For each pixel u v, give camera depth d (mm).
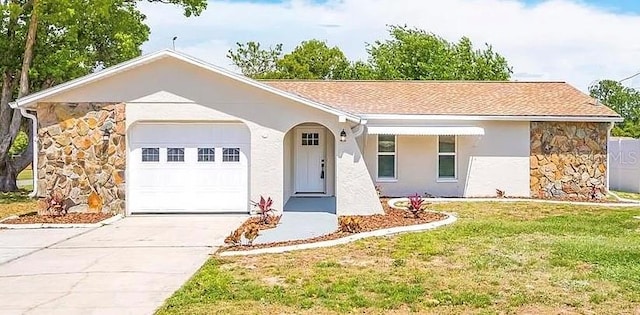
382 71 59156
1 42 28672
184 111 20031
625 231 16531
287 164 24953
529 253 13117
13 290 10219
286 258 12836
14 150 43906
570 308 8977
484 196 26750
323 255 13125
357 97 28609
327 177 27297
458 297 9492
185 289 10094
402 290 9945
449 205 23469
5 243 15000
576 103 27969
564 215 20438
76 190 20016
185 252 13672
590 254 12867
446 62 57656
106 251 13859
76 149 20000
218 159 20484
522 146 26750
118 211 19953
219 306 9078
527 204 23797
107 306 9133
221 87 20062
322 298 9555
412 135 26297
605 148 26844
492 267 11758
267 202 18984
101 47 33094
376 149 26781
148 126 20391
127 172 20172
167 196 20453
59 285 10555
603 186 26781
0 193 30094
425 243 14398
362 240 15008
